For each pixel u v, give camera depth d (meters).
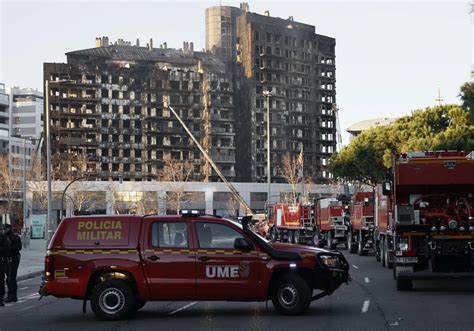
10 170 138.00
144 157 155.75
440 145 54.75
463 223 21.38
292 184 129.12
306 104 172.25
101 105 153.88
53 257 15.95
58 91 151.62
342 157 84.19
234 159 160.25
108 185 130.25
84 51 156.38
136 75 156.50
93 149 152.50
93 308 15.78
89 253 15.90
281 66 168.75
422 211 22.17
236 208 134.88
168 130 156.50
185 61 160.38
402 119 72.88
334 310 16.89
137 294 15.97
